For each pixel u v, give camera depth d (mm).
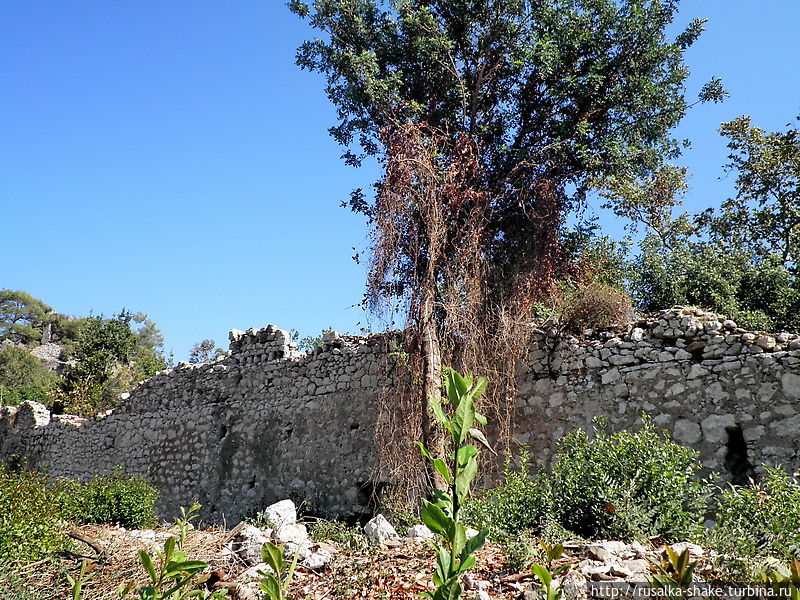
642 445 7230
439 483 10336
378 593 5355
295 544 6637
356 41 15312
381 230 11852
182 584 2812
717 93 14883
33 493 9039
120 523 11094
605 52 14961
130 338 34156
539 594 4668
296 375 14281
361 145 15805
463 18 14961
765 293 14422
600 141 14664
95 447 18812
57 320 80875
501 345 11055
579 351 10398
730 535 5324
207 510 15094
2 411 22906
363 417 12781
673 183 20391
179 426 16562
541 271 12117
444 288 11734
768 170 19078
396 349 12047
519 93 15242
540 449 10414
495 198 13008
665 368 9531
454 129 14898
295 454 13789
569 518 6949
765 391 8648
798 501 5980
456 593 2418
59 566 7297
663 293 14844
